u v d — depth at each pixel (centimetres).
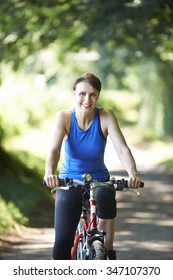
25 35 1683
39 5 1477
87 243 568
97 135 577
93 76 568
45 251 937
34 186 1545
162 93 3406
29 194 1432
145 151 3203
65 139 584
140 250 962
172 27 1464
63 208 571
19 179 1542
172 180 2116
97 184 553
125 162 570
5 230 1062
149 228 1190
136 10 1393
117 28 1623
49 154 570
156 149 3198
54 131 576
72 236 575
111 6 1394
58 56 2512
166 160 2662
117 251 953
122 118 5281
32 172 1748
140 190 1838
